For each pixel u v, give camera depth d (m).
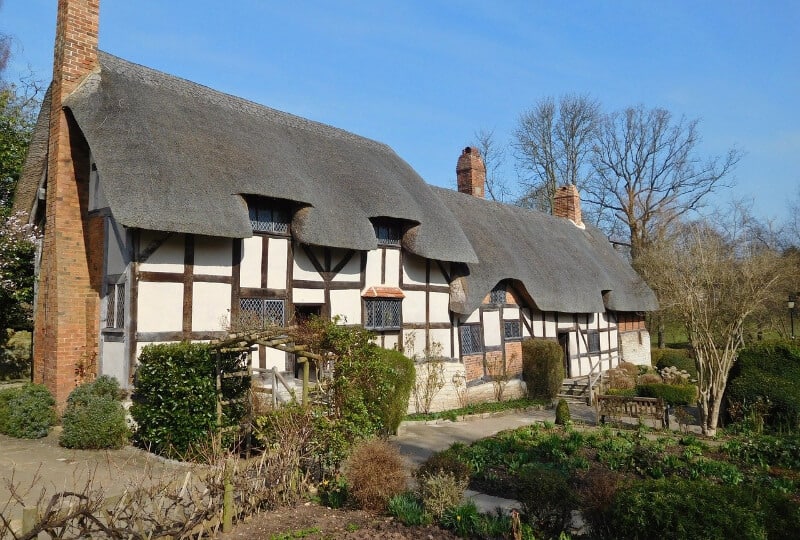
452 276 16.03
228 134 11.46
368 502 6.59
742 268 12.65
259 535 5.71
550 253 20.56
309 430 7.22
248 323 10.34
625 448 9.60
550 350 18.19
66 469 7.77
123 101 10.31
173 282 9.93
